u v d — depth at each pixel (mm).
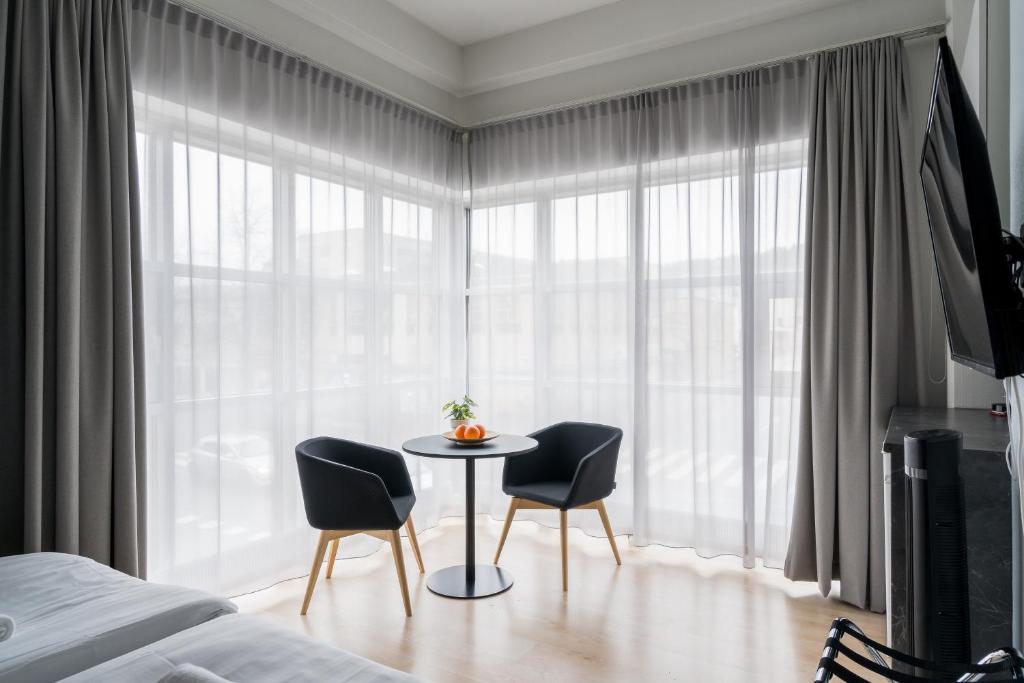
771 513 3291
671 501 3648
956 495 1526
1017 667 1125
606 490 3262
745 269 3383
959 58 2697
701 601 2951
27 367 2164
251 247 3043
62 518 2229
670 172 3652
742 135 3410
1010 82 1821
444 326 4289
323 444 3082
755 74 3383
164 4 2676
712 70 3588
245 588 2990
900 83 2963
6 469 2162
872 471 2906
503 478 3424
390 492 3209
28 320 2166
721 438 3482
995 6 2014
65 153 2273
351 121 3584
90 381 2348
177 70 2717
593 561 3486
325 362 3396
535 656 2438
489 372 4281
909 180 2936
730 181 3455
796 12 3311
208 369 2836
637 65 3838
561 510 3096
